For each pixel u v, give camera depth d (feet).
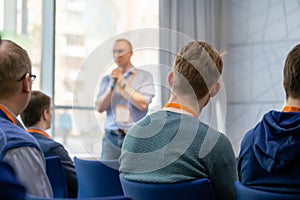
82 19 15.66
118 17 16.30
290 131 4.89
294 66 5.14
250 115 17.88
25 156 4.14
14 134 4.26
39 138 8.39
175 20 17.28
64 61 15.29
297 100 5.19
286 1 17.08
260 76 17.65
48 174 7.45
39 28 14.90
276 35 17.29
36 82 14.76
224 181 5.14
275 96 17.17
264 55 17.57
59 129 14.64
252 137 5.27
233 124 18.28
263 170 5.08
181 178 5.02
